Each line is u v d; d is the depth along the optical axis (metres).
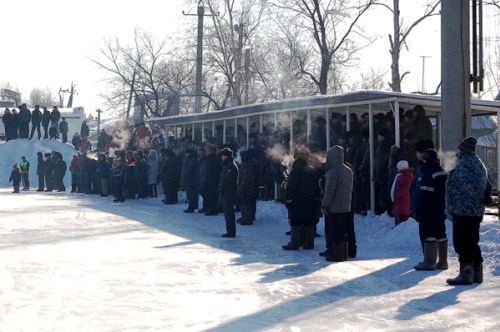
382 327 7.21
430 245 11.06
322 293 9.12
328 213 12.22
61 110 63.22
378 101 18.17
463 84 14.78
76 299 8.63
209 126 30.48
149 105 48.69
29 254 12.90
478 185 9.69
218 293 9.09
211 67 42.91
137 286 9.57
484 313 7.89
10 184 47.81
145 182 30.50
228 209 16.17
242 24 41.31
